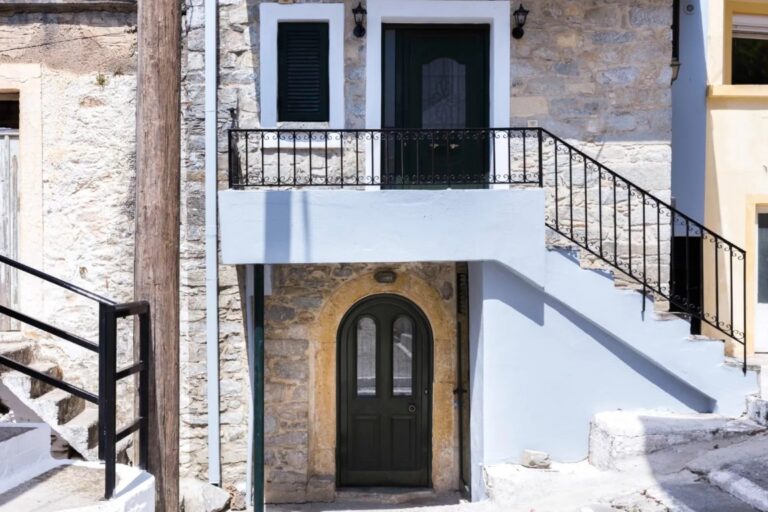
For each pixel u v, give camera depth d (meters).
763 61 8.33
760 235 8.10
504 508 5.41
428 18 6.93
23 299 6.87
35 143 6.86
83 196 6.90
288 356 7.06
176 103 4.70
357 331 7.39
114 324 3.52
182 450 6.95
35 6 6.82
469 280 6.71
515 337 6.11
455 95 7.21
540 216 5.97
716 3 7.82
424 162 7.17
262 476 6.02
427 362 7.39
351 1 6.88
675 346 6.10
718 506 4.57
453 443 7.29
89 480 3.75
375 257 5.91
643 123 7.01
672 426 5.75
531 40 6.94
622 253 7.01
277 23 6.87
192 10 6.87
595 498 5.11
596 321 6.05
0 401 5.89
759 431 5.70
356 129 6.14
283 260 5.88
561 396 6.15
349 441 7.38
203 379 6.93
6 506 3.35
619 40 6.98
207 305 6.85
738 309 7.90
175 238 4.66
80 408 6.17
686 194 7.87
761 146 7.89
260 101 6.87
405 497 7.14
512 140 6.93
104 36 6.91
